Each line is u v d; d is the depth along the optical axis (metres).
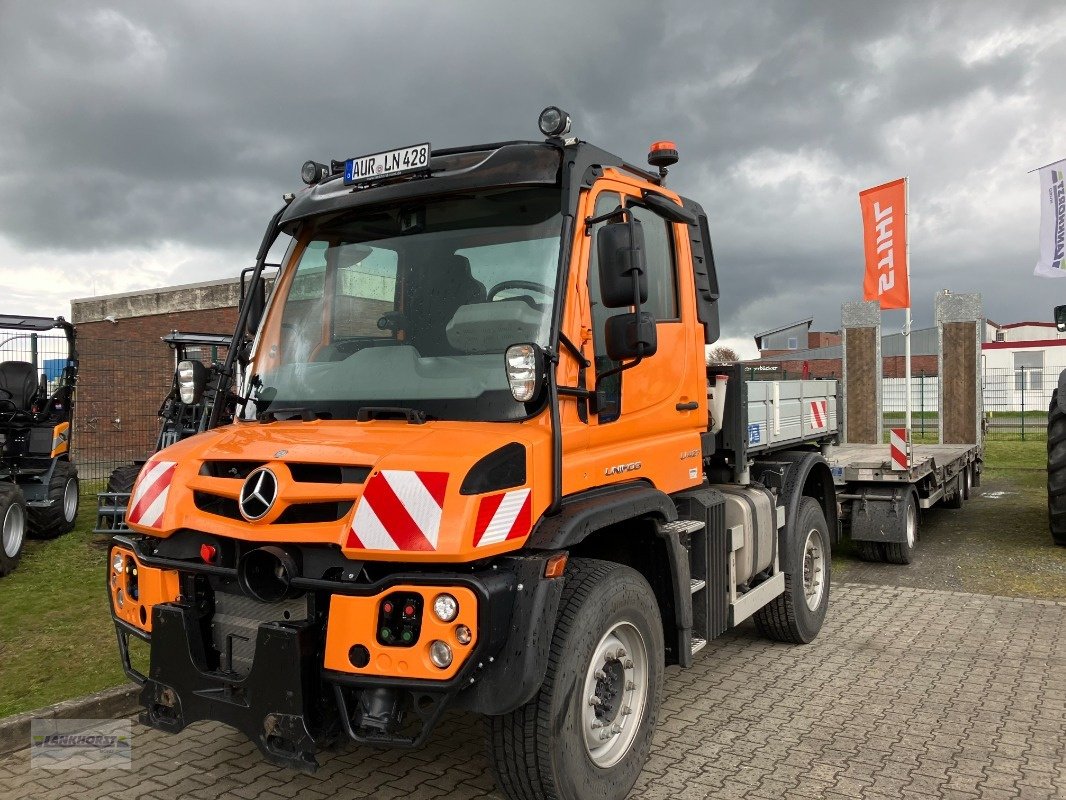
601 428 3.67
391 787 3.87
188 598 3.32
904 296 9.52
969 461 12.40
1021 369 36.38
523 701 2.93
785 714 4.73
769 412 6.03
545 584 3.01
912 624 6.57
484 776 3.97
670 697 5.01
